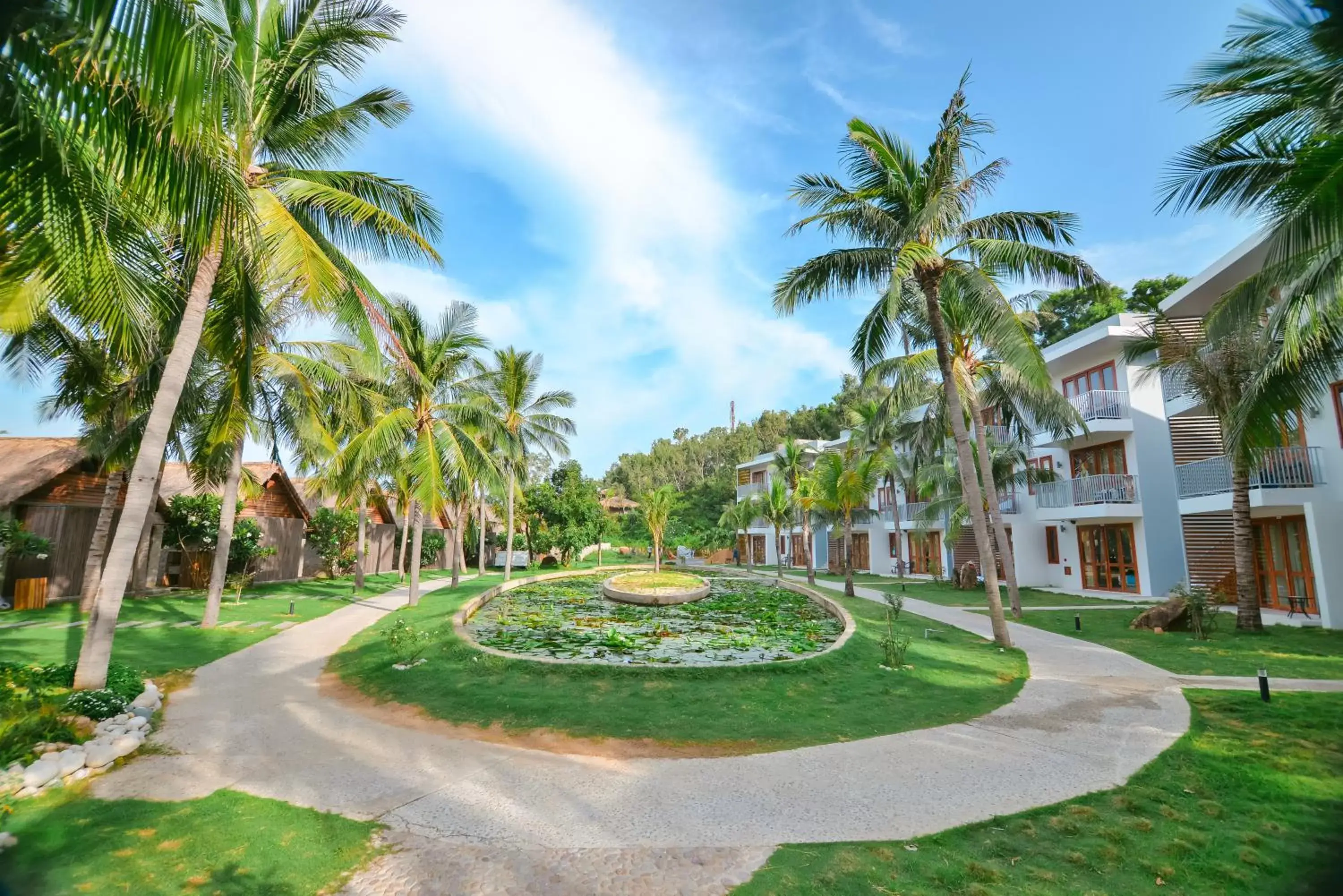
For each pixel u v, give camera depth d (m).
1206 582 19.41
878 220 12.21
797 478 32.41
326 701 8.42
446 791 5.31
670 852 4.21
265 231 8.03
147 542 19.83
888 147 12.02
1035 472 24.50
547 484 39.00
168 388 8.19
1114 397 21.47
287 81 9.29
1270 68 6.72
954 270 12.03
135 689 7.90
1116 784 5.32
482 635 12.91
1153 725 6.96
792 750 6.38
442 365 18.86
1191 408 18.41
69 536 17.88
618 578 24.05
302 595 21.38
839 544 39.28
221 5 6.84
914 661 10.16
